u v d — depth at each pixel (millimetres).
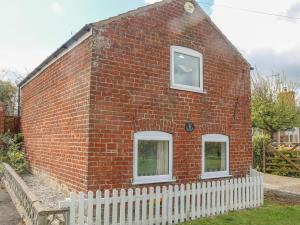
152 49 8664
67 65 9039
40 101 12055
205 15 10180
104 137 7488
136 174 8016
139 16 8461
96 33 7566
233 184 9031
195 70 9859
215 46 10438
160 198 7750
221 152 10320
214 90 10211
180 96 9203
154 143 8617
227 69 10719
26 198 7125
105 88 7613
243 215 8320
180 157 9055
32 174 12914
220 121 10266
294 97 26031
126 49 8094
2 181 12016
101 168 7387
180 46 9406
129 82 8078
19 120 16828
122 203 6734
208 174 9812
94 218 6781
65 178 8672
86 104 7500
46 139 10914
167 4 9180
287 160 16406
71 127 8406
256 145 17797
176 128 9008
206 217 8125
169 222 7445
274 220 7781
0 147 15117
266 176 16156
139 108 8219
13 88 26844
